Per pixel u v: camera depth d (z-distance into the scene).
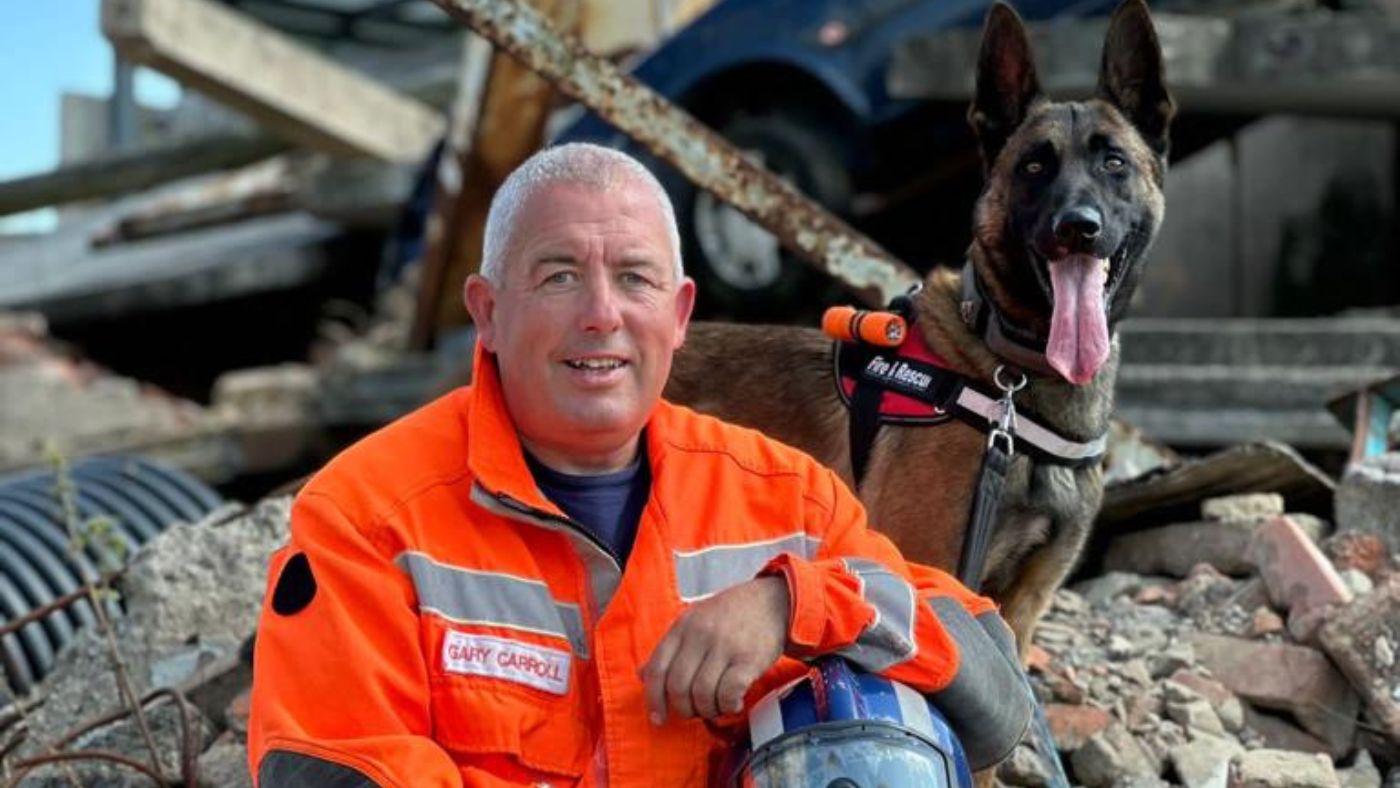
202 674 3.76
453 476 2.51
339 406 9.85
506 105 8.73
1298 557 4.01
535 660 2.44
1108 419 3.55
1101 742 3.61
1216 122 8.47
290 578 2.43
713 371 3.97
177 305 13.62
